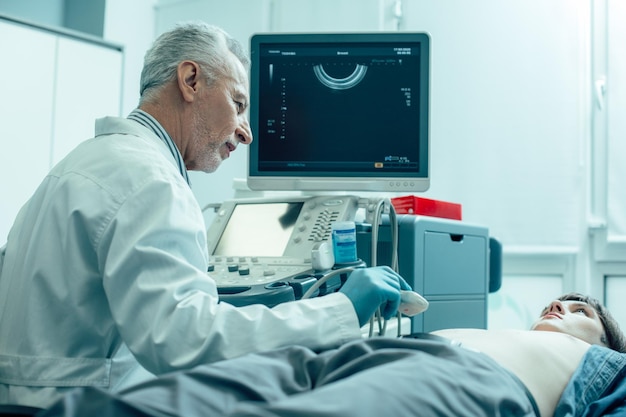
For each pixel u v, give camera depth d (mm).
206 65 1243
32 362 1039
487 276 2004
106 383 1083
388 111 1662
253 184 1681
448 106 2963
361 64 1671
